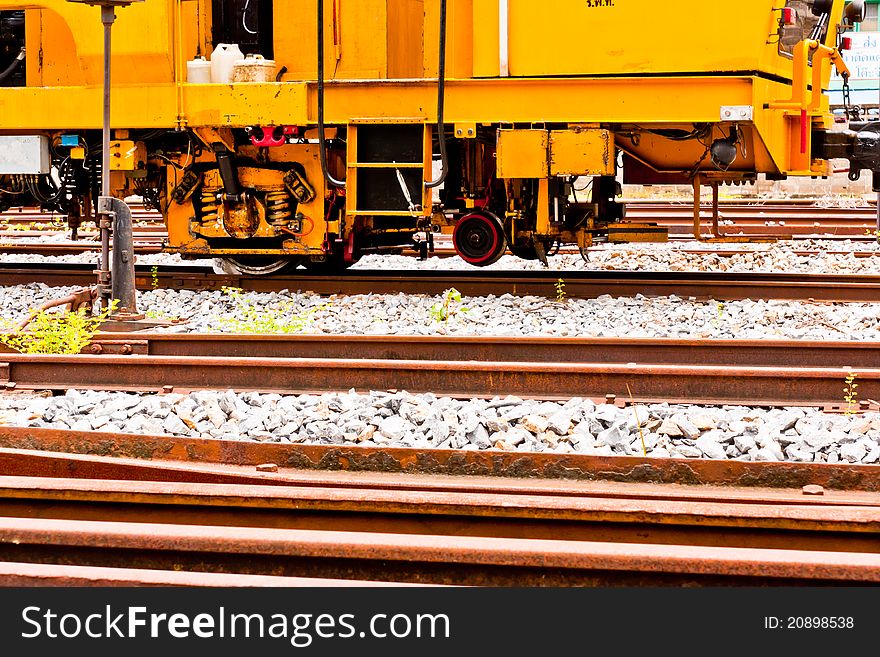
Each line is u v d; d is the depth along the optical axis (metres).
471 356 6.88
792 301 9.02
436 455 4.84
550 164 9.27
